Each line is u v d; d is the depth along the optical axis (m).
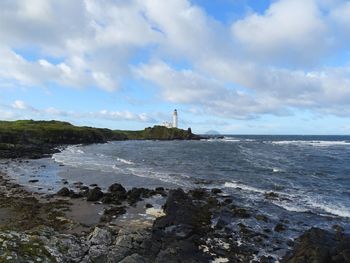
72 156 77.94
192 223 23.81
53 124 156.75
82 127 170.75
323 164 61.56
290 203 31.31
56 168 55.72
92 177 46.62
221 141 174.88
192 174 49.69
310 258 17.20
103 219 25.75
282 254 19.88
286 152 90.12
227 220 25.83
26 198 32.69
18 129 111.81
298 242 21.31
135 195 33.31
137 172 51.44
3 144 84.75
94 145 127.06
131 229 23.02
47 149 91.88
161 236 20.47
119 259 17.06
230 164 62.09
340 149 101.69
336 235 21.23
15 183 41.53
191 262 17.81
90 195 32.25
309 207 29.89
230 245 20.98
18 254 13.85
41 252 14.66
